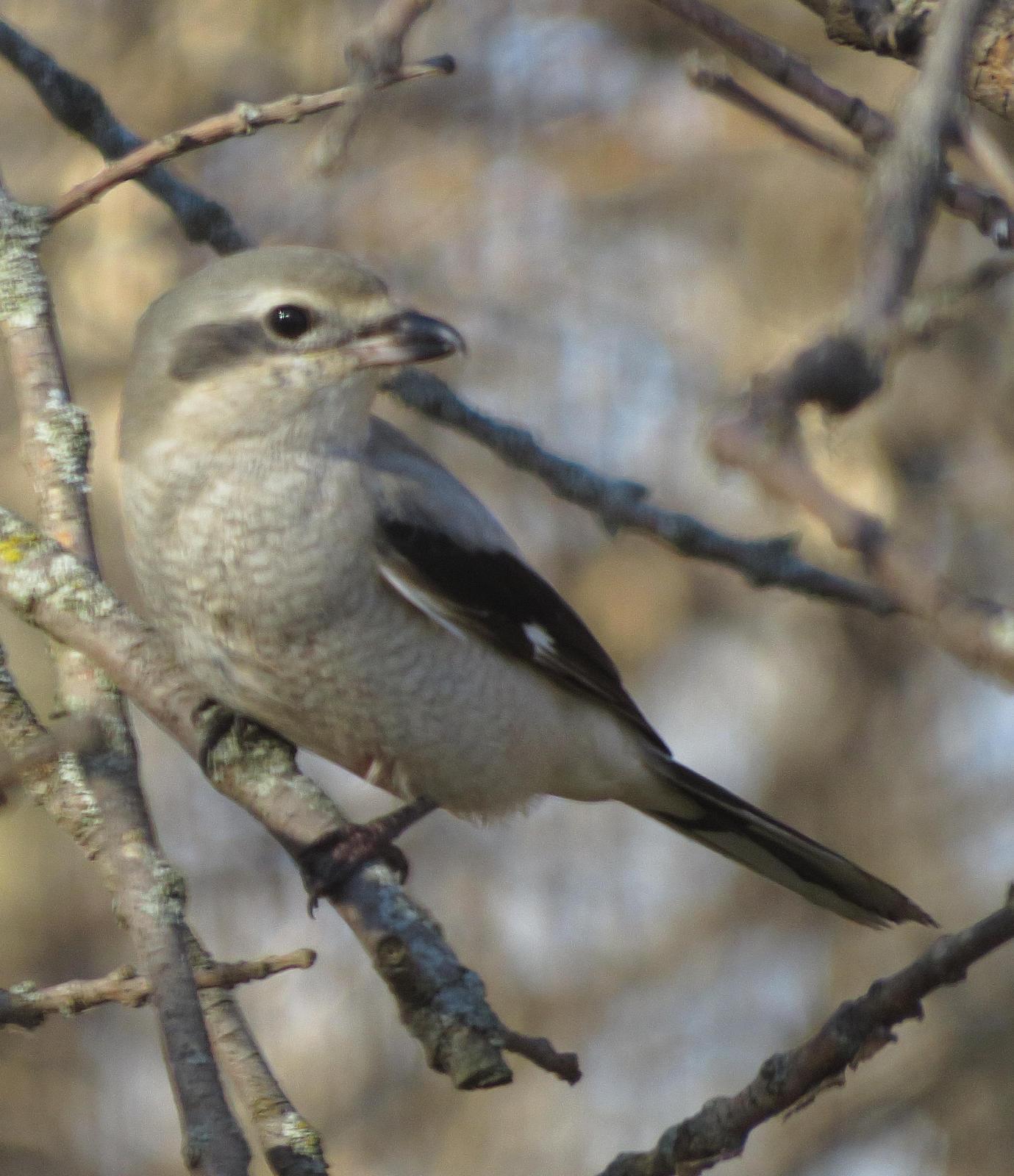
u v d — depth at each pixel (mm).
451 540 6910
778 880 7910
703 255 12508
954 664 12812
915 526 11164
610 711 7625
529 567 7367
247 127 5844
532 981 12648
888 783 12773
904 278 2980
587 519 12711
